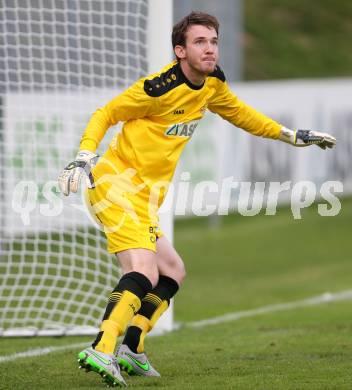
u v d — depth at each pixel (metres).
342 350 20.20
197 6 52.06
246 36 96.50
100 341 15.20
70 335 23.84
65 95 28.03
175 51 15.70
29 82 28.23
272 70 91.31
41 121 27.75
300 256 44.88
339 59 97.81
